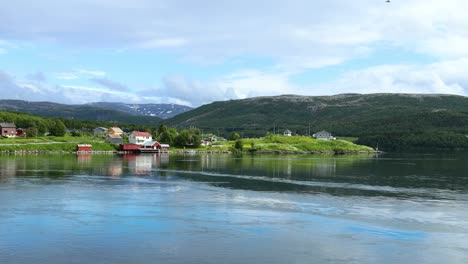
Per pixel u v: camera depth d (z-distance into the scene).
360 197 58.56
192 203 52.25
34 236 36.19
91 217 43.47
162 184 70.56
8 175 79.62
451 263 31.11
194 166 112.25
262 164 123.62
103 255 31.67
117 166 107.25
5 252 31.94
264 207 50.16
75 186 65.88
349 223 42.41
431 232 39.44
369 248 34.25
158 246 33.94
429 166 120.62
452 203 54.72
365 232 39.03
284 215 45.66
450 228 41.06
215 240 35.78
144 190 62.97
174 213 46.03
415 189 67.56
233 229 39.38
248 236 37.12
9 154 153.75
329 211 48.22
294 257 31.88
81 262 30.17
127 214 45.19
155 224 40.94
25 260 30.34
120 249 33.06
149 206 49.84
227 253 32.50
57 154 164.50
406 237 37.59
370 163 134.38
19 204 49.59
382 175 90.69
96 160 131.62
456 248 34.59
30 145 174.12
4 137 194.38
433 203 54.53
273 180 78.62
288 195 59.69
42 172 86.50
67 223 40.78
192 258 31.30
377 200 56.22
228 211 47.47
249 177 83.75
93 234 37.09
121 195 57.69
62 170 92.00
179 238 36.22
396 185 72.50
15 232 37.31
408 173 96.19
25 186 64.69
